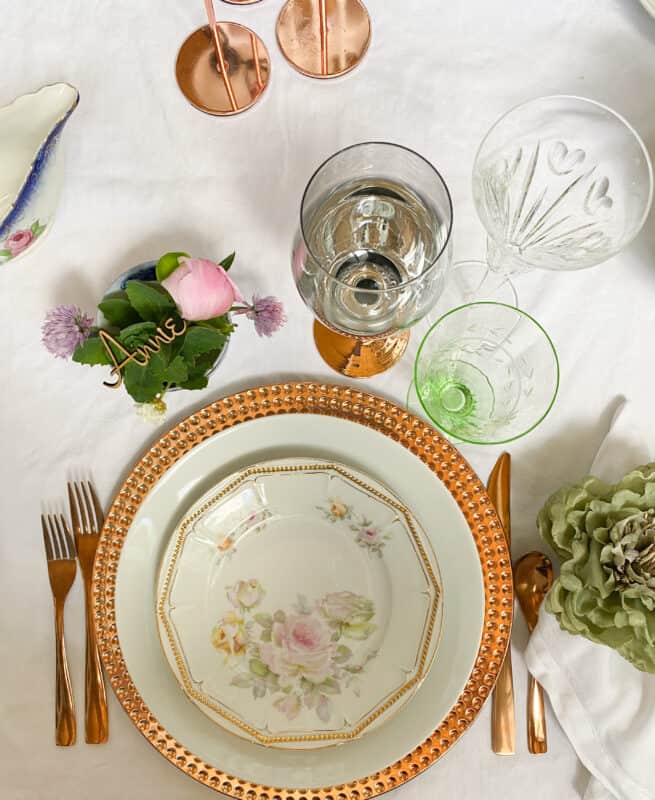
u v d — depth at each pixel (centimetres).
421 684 58
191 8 67
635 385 64
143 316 55
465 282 65
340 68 67
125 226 65
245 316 64
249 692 58
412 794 59
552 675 59
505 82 67
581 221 65
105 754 59
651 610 52
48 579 61
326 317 56
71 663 59
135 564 59
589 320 65
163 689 58
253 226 65
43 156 58
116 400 63
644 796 57
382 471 61
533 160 63
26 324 63
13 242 61
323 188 56
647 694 58
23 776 58
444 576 60
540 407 62
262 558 61
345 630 60
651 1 66
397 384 63
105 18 67
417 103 67
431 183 55
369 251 61
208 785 56
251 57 67
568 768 59
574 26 67
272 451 62
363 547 61
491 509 59
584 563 55
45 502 62
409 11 67
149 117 66
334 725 57
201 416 60
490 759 59
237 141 66
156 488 59
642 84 67
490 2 67
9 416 63
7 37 67
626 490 54
